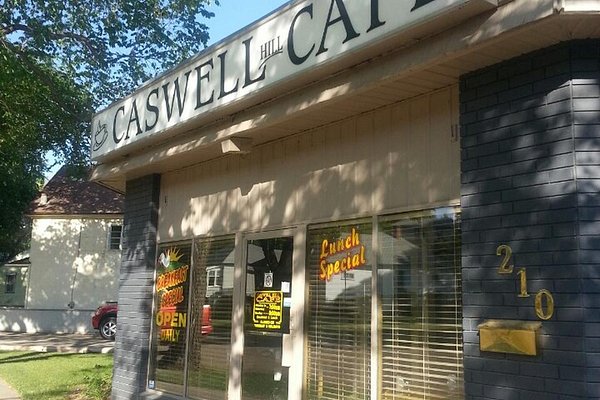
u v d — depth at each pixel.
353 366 5.74
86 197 28.06
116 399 9.01
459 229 4.95
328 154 6.22
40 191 28.66
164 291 8.60
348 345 5.82
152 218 8.92
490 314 4.37
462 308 4.71
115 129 8.59
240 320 7.13
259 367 6.81
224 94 6.42
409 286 5.30
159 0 15.89
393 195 5.50
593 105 4.04
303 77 5.51
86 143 18.81
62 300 26.77
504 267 4.31
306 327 6.29
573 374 3.83
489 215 4.47
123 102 8.45
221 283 7.59
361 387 5.63
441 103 5.16
